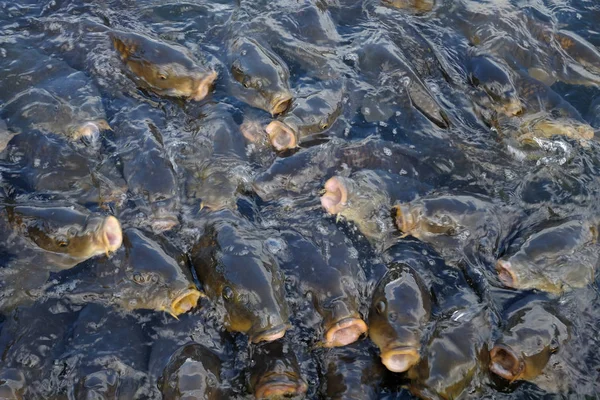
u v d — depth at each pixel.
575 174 1.72
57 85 1.75
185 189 1.63
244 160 1.66
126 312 1.48
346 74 1.86
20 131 1.69
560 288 1.56
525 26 2.01
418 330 1.43
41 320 1.47
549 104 1.82
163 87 1.77
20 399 1.39
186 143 1.69
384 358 1.42
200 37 1.94
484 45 1.93
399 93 1.81
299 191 1.64
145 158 1.62
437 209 1.58
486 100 1.83
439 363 1.40
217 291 1.46
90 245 1.50
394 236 1.60
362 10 2.04
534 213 1.67
